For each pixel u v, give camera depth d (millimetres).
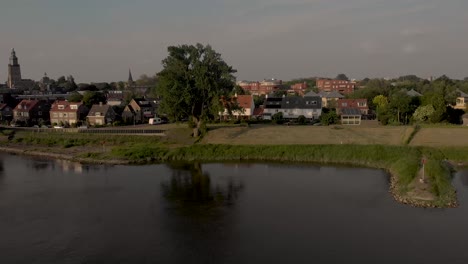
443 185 44781
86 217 39531
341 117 90750
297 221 37625
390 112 89250
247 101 112250
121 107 120125
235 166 61844
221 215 39625
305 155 65438
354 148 64625
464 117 85000
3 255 31391
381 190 47344
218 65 75000
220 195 46469
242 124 88375
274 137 75375
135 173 58125
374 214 39156
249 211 40688
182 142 77062
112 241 33656
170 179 54250
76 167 63250
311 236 34094
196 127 79438
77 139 84312
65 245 33031
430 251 31016
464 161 58969
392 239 33250
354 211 40125
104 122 109625
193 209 41562
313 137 74125
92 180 54281
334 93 155875
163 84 73875
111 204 43594
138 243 33188
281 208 41469
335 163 62656
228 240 33531
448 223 36375
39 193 48250
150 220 38469
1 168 63250
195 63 73375
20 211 41594
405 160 55062
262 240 33438
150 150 69750
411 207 40875
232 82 76375
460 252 30766
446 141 66938
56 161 68875
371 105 126562
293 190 48094
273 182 52000
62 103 118625
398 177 50719
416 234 34156
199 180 53562
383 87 154125
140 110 117250
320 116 99250
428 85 169625
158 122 106812
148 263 29625
